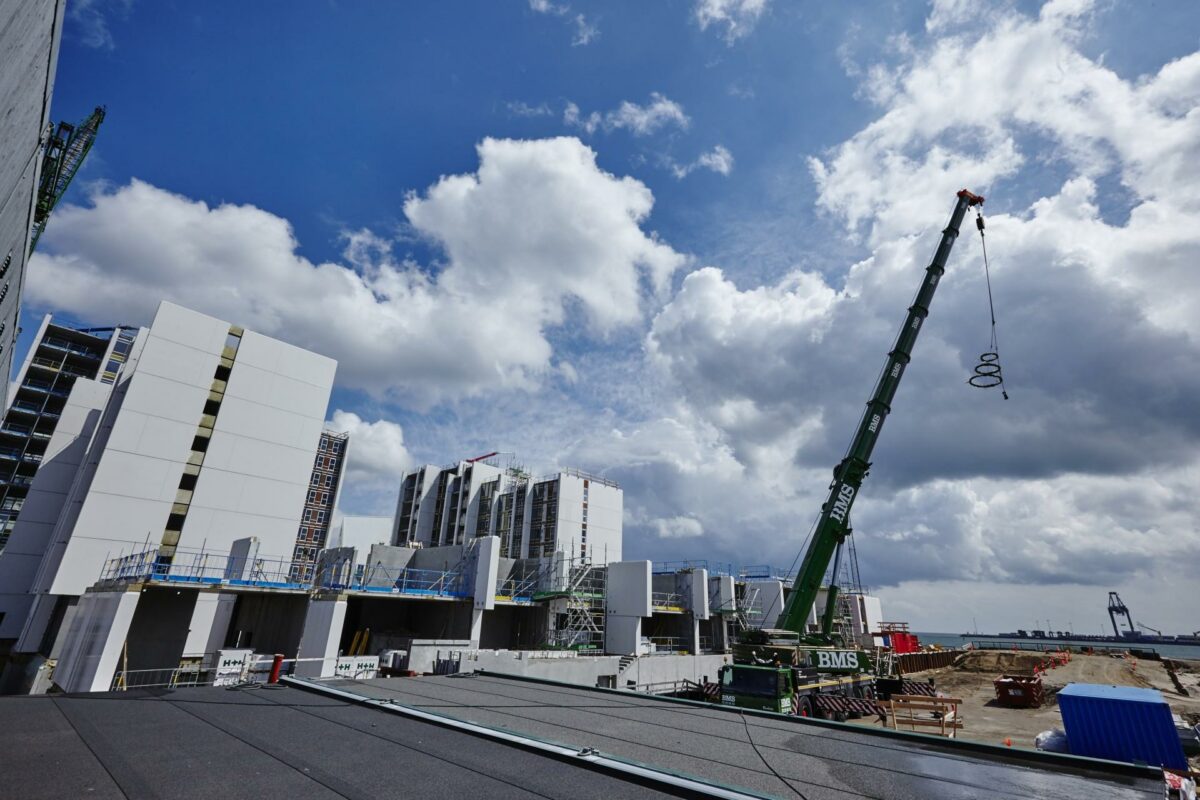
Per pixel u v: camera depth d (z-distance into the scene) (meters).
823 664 28.11
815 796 5.96
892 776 6.82
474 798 5.42
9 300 14.11
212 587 29.31
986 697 42.12
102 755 6.39
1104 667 58.00
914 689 32.47
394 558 43.69
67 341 75.19
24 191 10.20
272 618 38.31
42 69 7.61
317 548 74.25
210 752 6.71
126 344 77.19
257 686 12.28
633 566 41.78
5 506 63.81
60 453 52.44
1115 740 12.70
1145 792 6.36
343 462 80.00
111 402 44.69
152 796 5.17
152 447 40.81
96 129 53.16
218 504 43.47
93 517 37.41
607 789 5.85
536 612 43.06
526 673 29.11
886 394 32.59
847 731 9.53
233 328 47.44
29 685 35.34
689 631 45.41
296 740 7.43
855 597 72.56
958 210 34.97
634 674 35.00
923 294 33.97
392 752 6.99
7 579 47.38
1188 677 56.75
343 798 5.32
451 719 8.73
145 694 10.53
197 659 35.44
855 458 31.64
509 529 83.94
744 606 52.16
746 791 5.69
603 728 9.22
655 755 7.48
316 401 51.06
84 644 28.42
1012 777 6.86
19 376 69.19
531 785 5.88
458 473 97.06
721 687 24.00
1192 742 18.41
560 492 79.06
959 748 8.30
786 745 8.37
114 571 34.38
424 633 39.50
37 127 9.02
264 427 47.22
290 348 50.38
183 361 43.62
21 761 6.00
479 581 36.38
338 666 25.30
